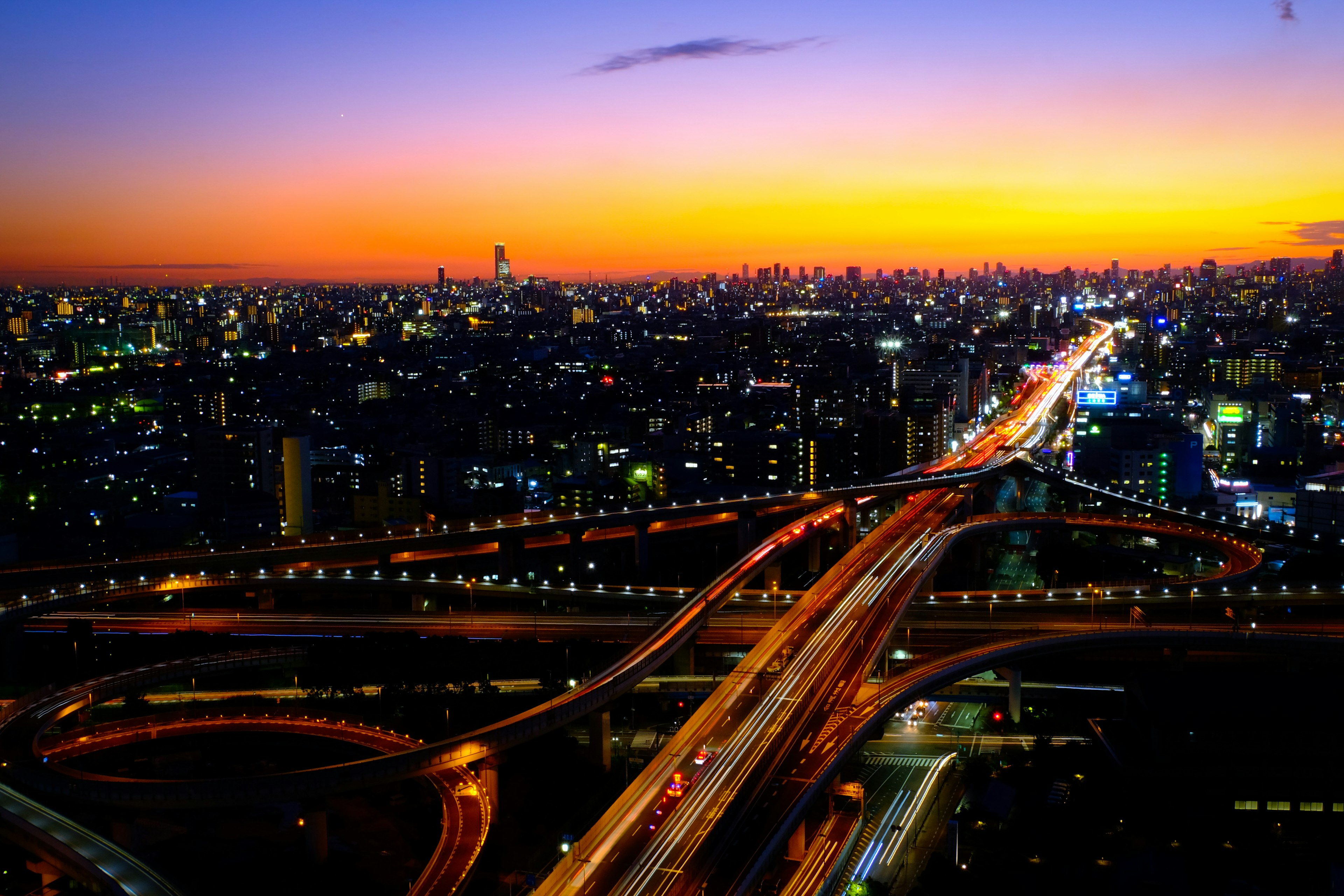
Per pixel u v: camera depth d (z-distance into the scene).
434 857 181.88
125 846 191.75
